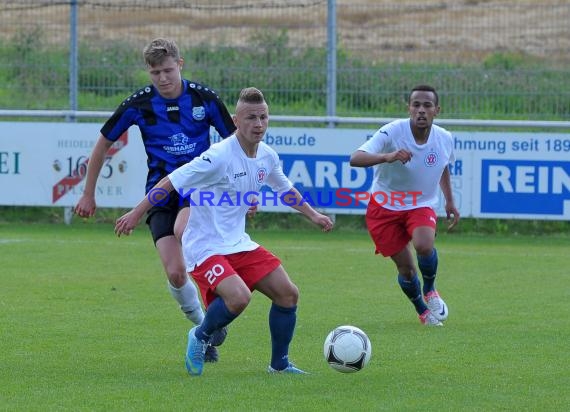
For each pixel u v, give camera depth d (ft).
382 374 70.79
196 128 81.00
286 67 168.14
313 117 166.20
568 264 134.41
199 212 69.67
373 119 164.86
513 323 92.73
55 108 173.17
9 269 124.26
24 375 69.82
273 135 164.45
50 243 149.18
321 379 69.05
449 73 167.12
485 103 166.61
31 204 168.76
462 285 116.78
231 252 69.62
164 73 79.15
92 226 170.91
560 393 65.10
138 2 192.95
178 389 65.51
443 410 60.39
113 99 171.63
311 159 164.04
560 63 166.61
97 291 109.09
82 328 88.53
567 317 95.81
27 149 168.04
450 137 97.66
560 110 165.07
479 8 172.86
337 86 168.04
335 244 152.76
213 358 75.77
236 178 69.51
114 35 176.35
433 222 94.38
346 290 112.06
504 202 161.27
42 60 172.65
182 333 86.89
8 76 173.37
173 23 178.19
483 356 77.46
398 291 111.86
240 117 68.90
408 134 95.30
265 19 178.81
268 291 70.33
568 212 160.45
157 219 78.95
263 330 89.30
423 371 71.87
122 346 81.05
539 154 160.25
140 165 165.99
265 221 172.35
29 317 93.50
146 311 97.45
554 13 171.12
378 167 96.99
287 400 62.49
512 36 171.01
